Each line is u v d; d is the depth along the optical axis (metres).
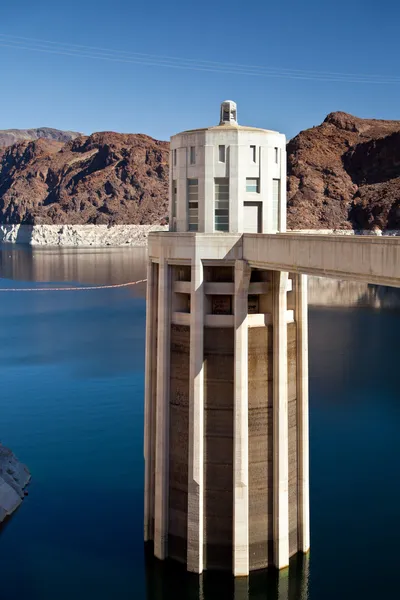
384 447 67.75
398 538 48.09
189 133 41.50
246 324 39.72
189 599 41.22
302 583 42.62
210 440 40.91
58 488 57.66
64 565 44.97
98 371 104.50
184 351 41.22
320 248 33.00
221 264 39.94
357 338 131.00
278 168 42.09
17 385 95.69
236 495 40.31
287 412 41.59
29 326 156.25
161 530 42.59
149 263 44.00
